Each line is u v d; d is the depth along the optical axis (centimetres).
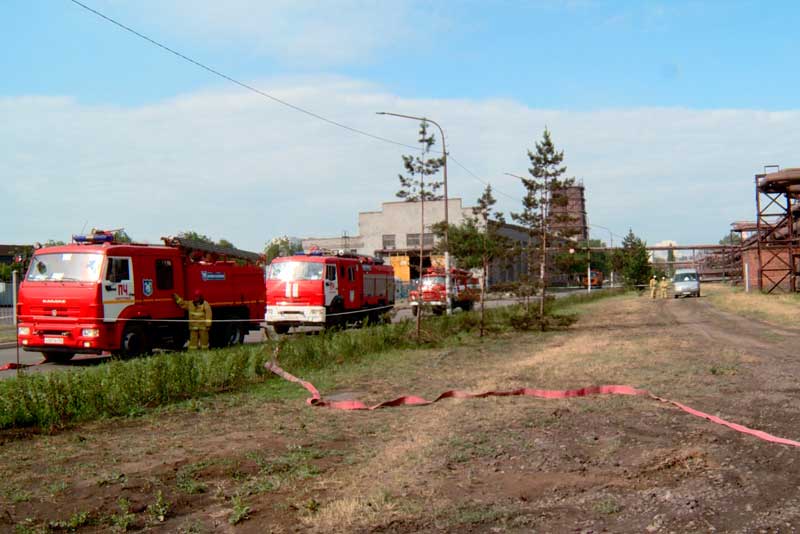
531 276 2566
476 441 779
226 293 2080
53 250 1677
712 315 3212
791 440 754
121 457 745
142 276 1750
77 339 1616
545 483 618
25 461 732
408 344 1998
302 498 589
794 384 1159
